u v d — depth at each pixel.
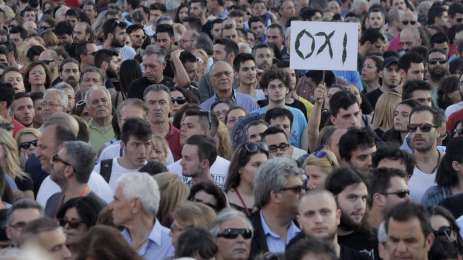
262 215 22.52
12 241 21.05
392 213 19.81
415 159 27.50
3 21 57.03
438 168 25.98
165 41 47.81
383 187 22.83
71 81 39.94
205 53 43.31
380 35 45.91
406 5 61.00
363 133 25.97
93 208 21.86
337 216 20.78
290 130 31.16
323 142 29.66
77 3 65.12
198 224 20.91
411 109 30.41
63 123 27.09
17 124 32.56
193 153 25.73
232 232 20.62
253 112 33.62
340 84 37.41
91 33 51.38
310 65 35.41
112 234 18.77
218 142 30.00
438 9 54.81
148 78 37.56
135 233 21.89
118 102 38.69
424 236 19.70
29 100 33.28
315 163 24.69
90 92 32.41
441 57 39.59
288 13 57.09
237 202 24.48
